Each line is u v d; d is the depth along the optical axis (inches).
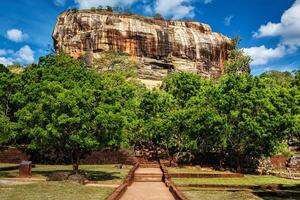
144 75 4308.6
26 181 947.3
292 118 1470.2
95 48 4335.6
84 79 1467.8
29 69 1593.3
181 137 1685.5
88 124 1027.3
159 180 1186.0
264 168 1654.8
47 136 1027.9
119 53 3176.7
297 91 1695.4
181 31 4800.7
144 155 1923.0
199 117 1574.8
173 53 4635.8
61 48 4547.2
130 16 4761.3
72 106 1010.1
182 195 687.1
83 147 1074.7
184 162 1769.2
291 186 1031.0
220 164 1624.0
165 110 1861.5
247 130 1482.5
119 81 1891.0
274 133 1494.8
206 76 4722.0
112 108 1073.5
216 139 1569.9
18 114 1149.1
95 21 4500.5
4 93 1540.4
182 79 2085.4
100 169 1392.7
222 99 1524.4
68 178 955.3
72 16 4658.0
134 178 1196.5
